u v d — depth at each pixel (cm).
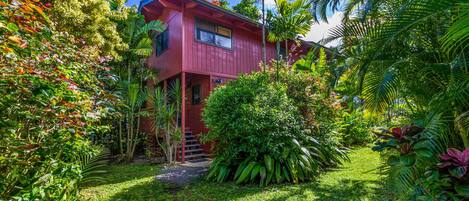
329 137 679
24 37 223
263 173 514
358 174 566
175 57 928
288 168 532
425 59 329
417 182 262
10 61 215
